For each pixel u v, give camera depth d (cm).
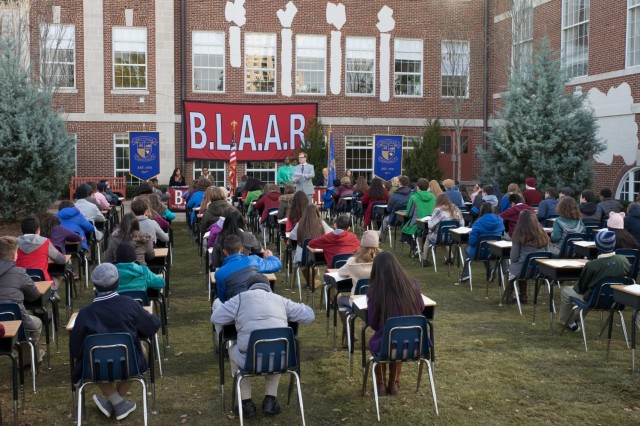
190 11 2422
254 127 2444
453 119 2592
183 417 596
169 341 832
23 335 639
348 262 744
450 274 1248
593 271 767
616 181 1997
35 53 2238
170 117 2430
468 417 589
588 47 2112
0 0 2170
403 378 689
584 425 573
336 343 815
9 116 1778
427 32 2609
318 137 2419
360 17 2556
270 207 1416
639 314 804
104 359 527
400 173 2400
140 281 696
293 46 2512
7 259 657
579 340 825
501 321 916
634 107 1911
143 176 2334
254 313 565
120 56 2391
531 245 918
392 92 2602
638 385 666
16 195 1809
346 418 589
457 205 1489
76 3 2341
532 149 1898
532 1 2388
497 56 2561
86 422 585
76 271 1168
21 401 627
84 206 1206
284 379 691
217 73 2467
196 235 1462
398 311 584
